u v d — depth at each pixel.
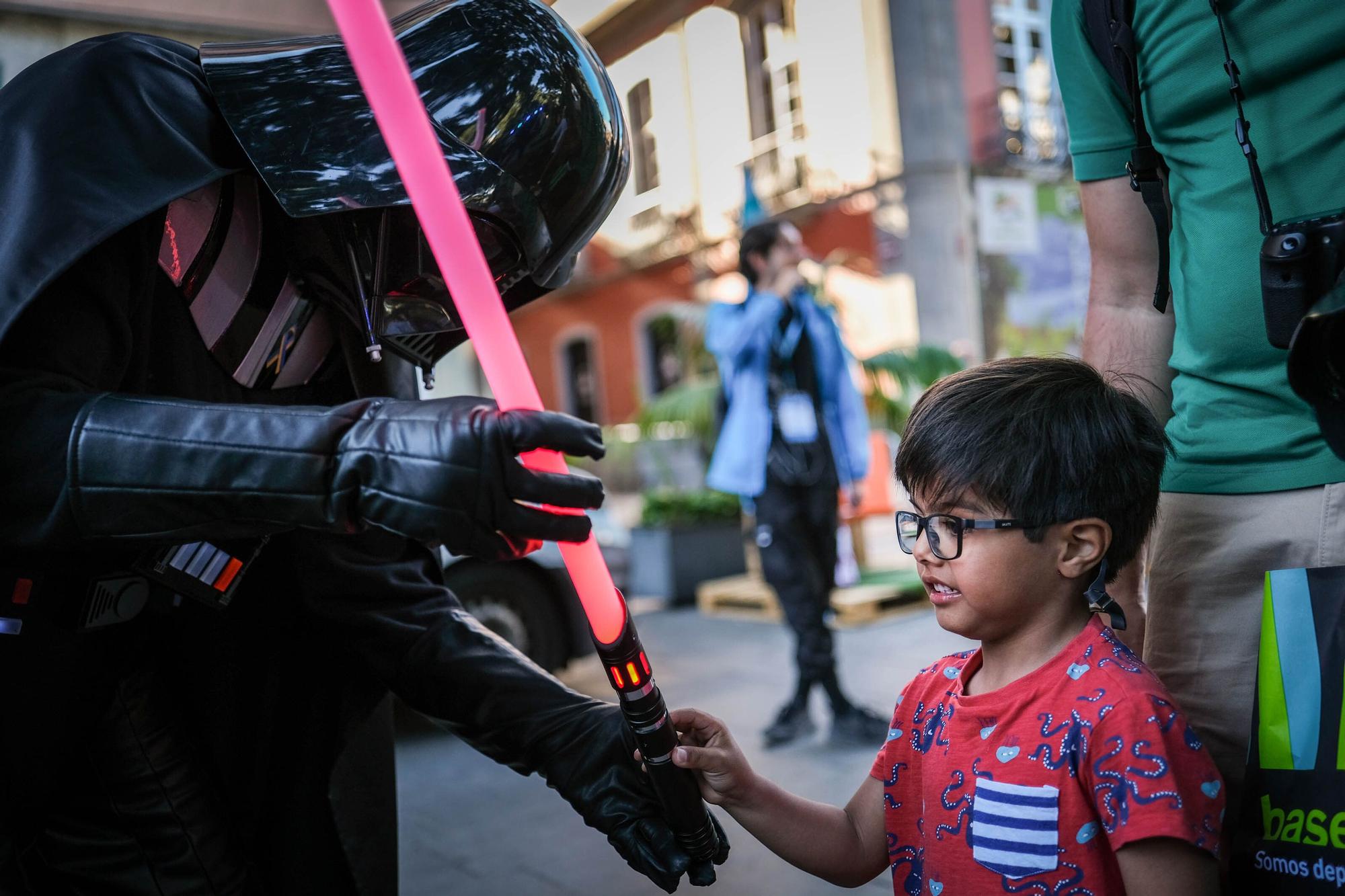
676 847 1.27
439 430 0.90
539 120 1.17
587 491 0.93
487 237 1.23
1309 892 1.12
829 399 4.18
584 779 1.33
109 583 1.20
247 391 1.33
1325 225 1.12
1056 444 1.17
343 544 1.42
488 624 4.57
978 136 13.39
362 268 1.22
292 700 1.48
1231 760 1.31
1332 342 0.96
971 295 13.13
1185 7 1.27
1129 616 1.49
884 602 6.12
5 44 3.79
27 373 1.03
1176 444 1.36
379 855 1.50
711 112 15.86
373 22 0.82
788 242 4.24
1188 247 1.34
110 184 1.07
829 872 1.33
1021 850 1.15
